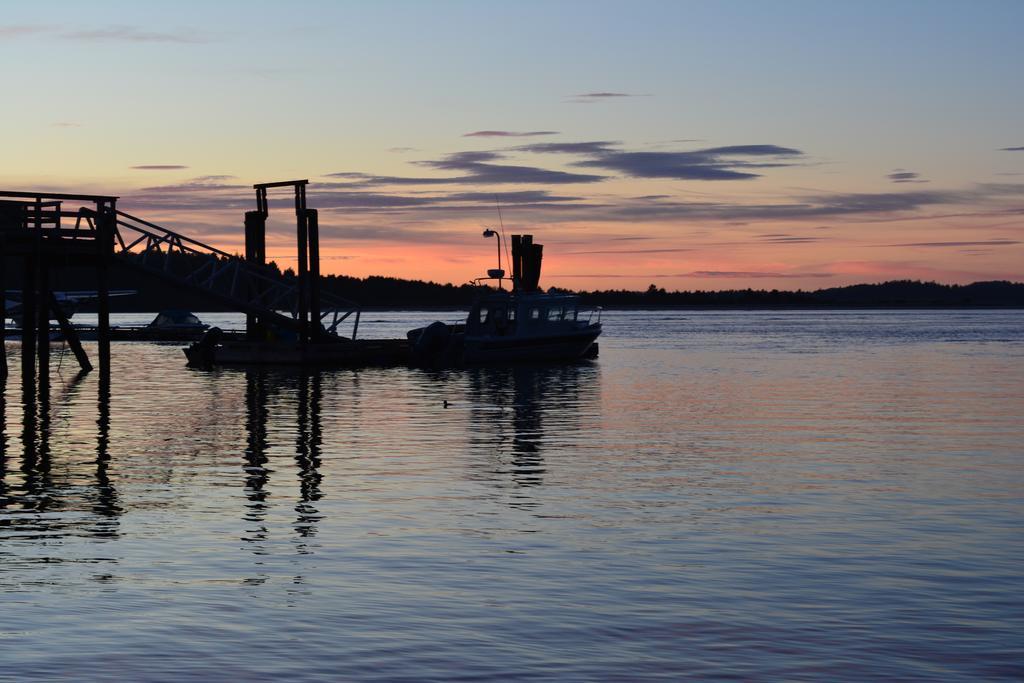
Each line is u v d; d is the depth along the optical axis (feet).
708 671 33.24
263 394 135.85
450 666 33.63
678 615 39.04
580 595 41.65
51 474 70.54
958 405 124.47
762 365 210.18
